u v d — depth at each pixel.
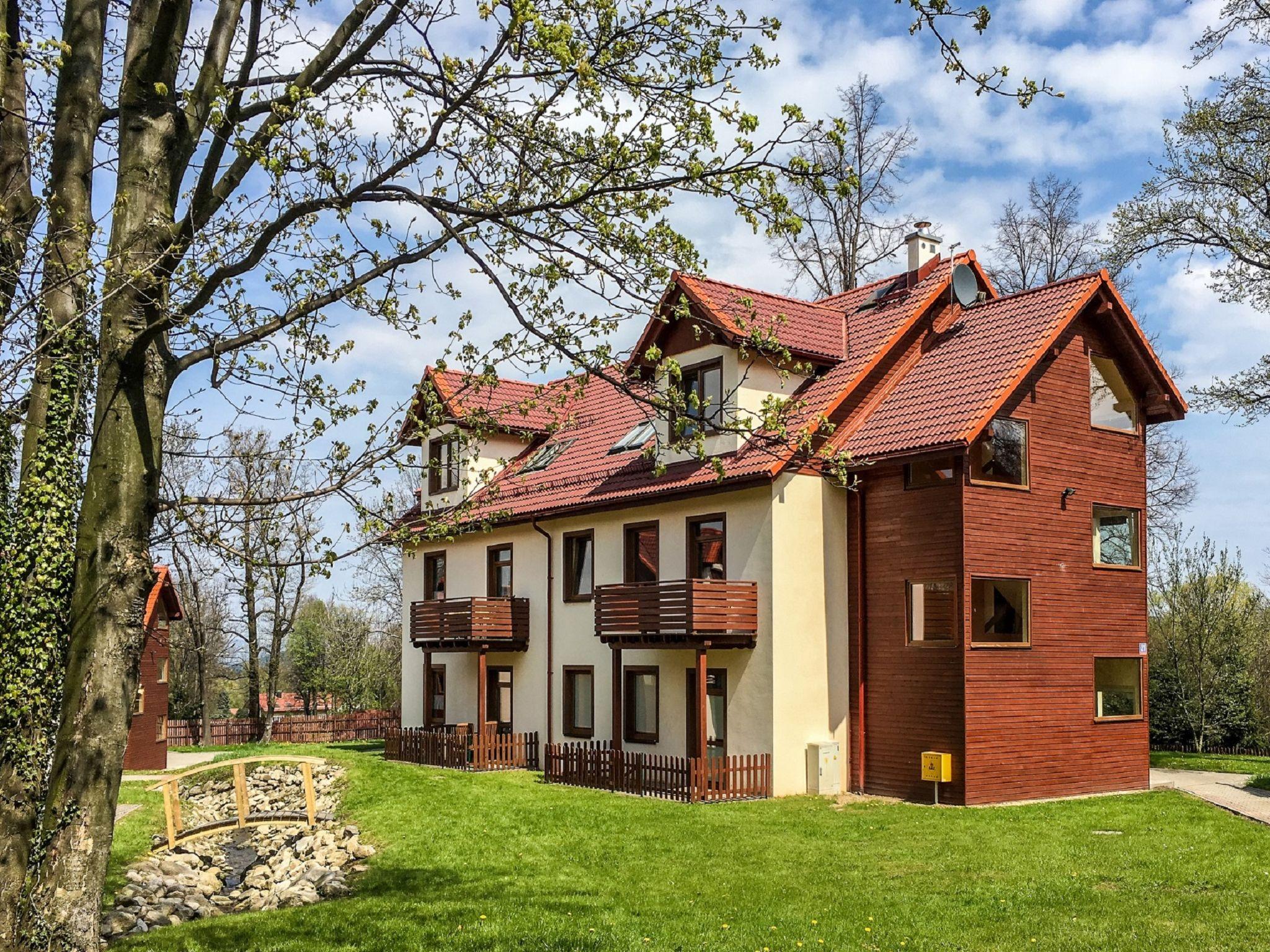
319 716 47.66
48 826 7.96
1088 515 20.62
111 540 8.17
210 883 14.98
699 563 21.56
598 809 17.73
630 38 7.97
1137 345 21.39
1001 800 18.45
